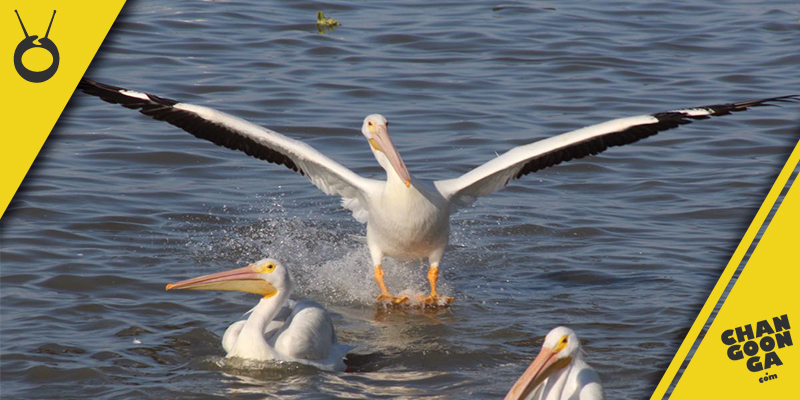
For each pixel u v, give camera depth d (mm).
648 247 13867
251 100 19609
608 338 10977
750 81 21578
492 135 18219
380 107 19641
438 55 23219
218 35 24094
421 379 9906
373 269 13320
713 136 18812
